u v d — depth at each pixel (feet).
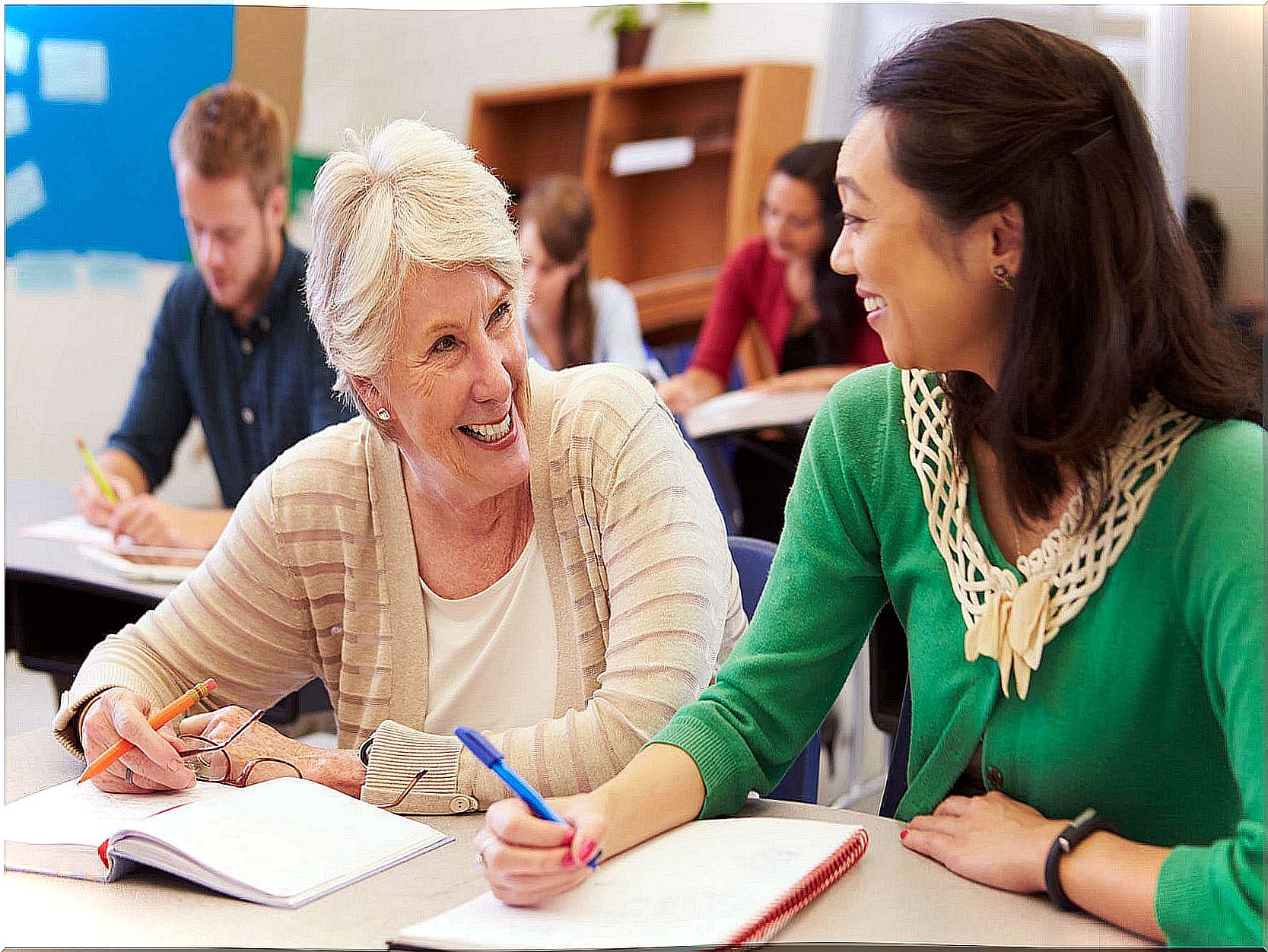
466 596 4.43
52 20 13.39
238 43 13.60
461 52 14.08
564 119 14.30
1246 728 2.89
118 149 13.57
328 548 4.47
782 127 13.23
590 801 3.31
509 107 14.37
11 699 10.28
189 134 9.87
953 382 3.52
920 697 3.69
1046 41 3.11
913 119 3.10
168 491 11.82
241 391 10.34
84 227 13.60
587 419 4.32
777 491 10.34
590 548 4.30
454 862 3.40
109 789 3.98
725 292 12.10
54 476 13.75
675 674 3.96
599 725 3.87
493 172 4.12
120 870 3.33
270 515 4.50
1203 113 11.97
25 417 13.69
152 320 13.73
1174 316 3.18
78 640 7.36
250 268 10.01
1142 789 3.32
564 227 12.01
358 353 3.99
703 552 4.14
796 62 13.20
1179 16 12.05
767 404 10.65
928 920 2.98
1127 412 3.21
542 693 4.35
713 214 13.75
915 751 3.72
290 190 13.87
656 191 14.06
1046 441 3.19
